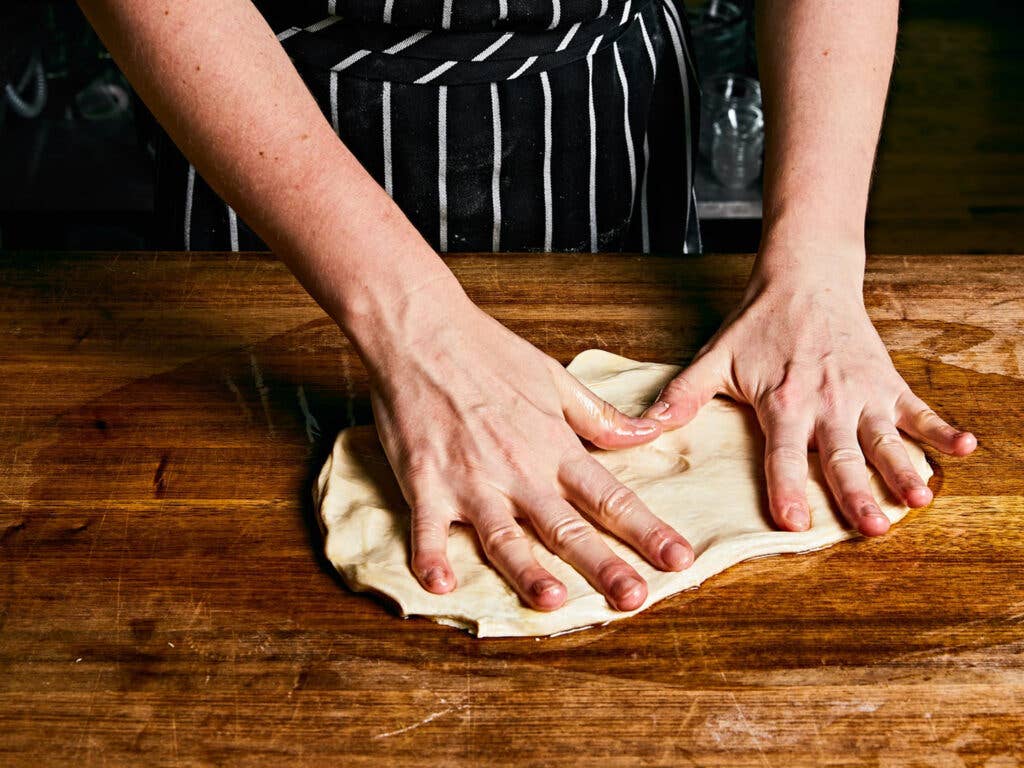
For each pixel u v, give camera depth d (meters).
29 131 2.20
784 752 0.81
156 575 0.96
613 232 1.37
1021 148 2.71
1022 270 1.29
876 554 0.96
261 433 1.10
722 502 1.00
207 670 0.88
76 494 1.04
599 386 1.12
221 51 0.91
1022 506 1.01
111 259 1.32
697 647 0.89
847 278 1.10
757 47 1.23
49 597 0.94
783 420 1.03
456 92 1.21
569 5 1.18
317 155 0.93
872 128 1.15
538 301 1.25
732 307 1.24
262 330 1.22
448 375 0.95
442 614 0.90
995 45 3.09
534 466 0.94
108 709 0.85
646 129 1.36
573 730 0.83
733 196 2.12
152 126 1.37
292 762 0.81
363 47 1.18
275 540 0.99
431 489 0.93
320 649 0.89
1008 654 0.88
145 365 1.18
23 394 1.14
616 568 0.89
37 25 2.22
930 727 0.82
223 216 1.33
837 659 0.87
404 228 0.96
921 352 1.18
